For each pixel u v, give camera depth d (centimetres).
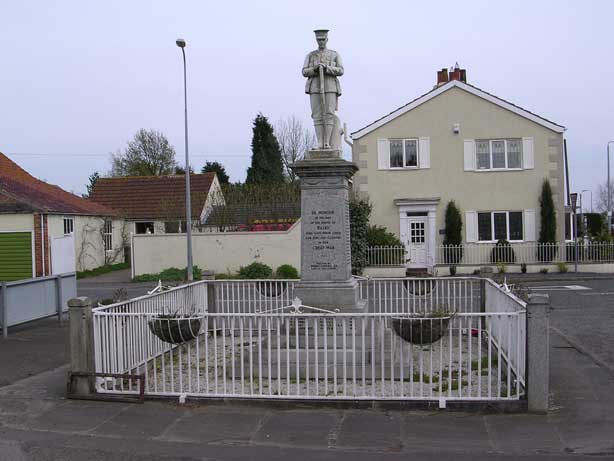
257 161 4969
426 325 701
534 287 2023
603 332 1209
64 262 2666
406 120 2662
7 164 3128
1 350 1077
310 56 968
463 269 2503
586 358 973
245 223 3059
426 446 595
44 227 2481
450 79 2761
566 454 573
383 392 720
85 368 755
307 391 745
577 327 1270
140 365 890
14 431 646
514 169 2623
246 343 1099
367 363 830
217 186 3956
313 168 923
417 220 2667
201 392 757
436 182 2655
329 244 927
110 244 3447
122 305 857
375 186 2681
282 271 2403
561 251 2538
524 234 2627
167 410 708
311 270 927
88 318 763
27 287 1266
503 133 2625
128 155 5794
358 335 870
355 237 2450
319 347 863
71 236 2748
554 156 2605
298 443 607
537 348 680
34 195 2672
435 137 2650
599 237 2592
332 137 966
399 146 2678
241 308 1383
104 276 2920
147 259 2666
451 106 2645
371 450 588
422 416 675
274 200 3105
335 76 970
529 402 681
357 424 654
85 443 612
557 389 785
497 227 2645
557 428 638
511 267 2472
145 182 3978
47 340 1177
